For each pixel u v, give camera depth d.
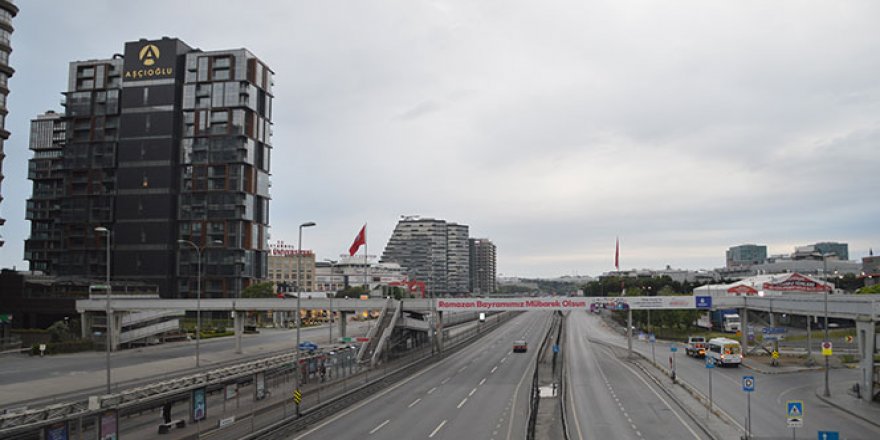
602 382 60.50
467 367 75.50
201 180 169.25
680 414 43.59
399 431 38.47
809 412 44.16
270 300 94.75
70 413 30.89
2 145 108.12
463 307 88.00
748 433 35.97
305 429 39.44
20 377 67.94
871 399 47.03
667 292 151.75
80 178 173.50
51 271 176.62
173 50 172.12
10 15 109.62
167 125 169.88
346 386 54.22
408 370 69.62
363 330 147.00
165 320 115.75
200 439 34.31
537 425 40.09
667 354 88.00
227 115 170.62
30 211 198.00
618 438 36.09
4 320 108.19
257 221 178.50
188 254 168.25
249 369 47.44
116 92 174.88
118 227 169.00
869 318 47.69
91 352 96.88
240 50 172.00
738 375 64.12
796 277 106.75
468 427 39.69
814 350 85.75
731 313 120.56
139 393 34.91
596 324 173.38
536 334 138.12
